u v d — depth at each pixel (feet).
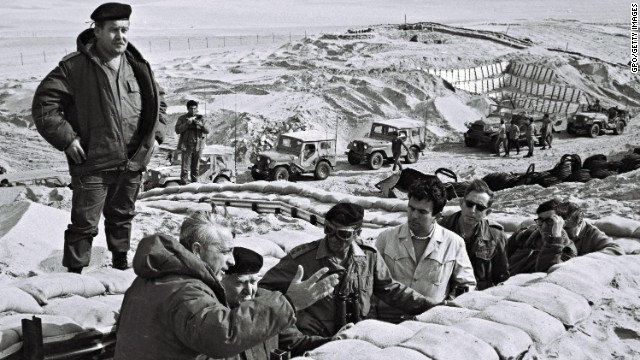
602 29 277.64
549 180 70.18
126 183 22.57
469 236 21.72
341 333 16.05
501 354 15.31
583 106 148.97
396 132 114.73
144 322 11.91
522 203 48.49
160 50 237.04
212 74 170.19
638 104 177.17
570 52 210.18
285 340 16.51
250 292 14.58
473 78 172.14
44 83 20.62
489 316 16.87
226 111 134.41
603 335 17.80
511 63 180.04
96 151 21.33
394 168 110.83
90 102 21.03
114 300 18.93
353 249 17.80
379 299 19.80
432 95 152.66
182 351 12.09
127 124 21.62
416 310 18.56
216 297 12.42
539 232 24.66
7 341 14.61
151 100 22.03
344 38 199.00
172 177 87.04
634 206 41.16
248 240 26.37
